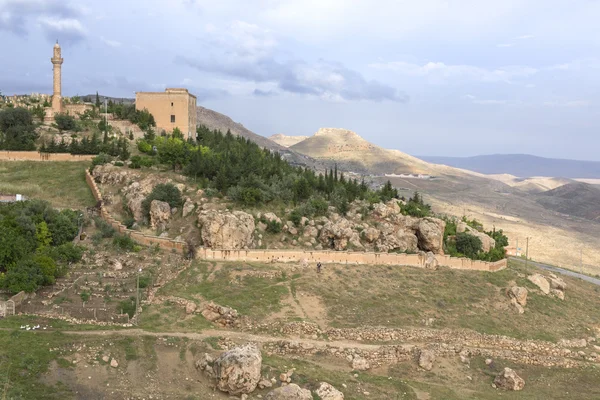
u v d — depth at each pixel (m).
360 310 70.38
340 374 55.72
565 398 60.38
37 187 97.50
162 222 84.81
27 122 121.69
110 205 92.25
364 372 58.34
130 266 70.44
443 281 84.69
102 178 100.31
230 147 132.25
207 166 99.94
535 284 92.69
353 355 60.44
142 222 86.38
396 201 108.50
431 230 95.44
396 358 62.19
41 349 49.12
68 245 70.12
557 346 73.88
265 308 66.56
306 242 87.50
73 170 107.44
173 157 105.75
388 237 92.00
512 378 60.69
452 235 102.12
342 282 76.50
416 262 88.75
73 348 50.44
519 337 74.12
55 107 136.88
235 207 89.75
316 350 59.84
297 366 55.28
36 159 111.75
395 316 70.88
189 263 74.25
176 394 47.81
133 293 63.91
